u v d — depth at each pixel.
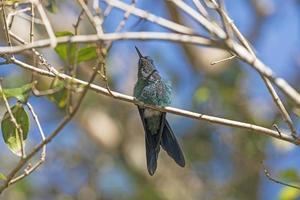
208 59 15.12
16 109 7.34
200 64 15.10
